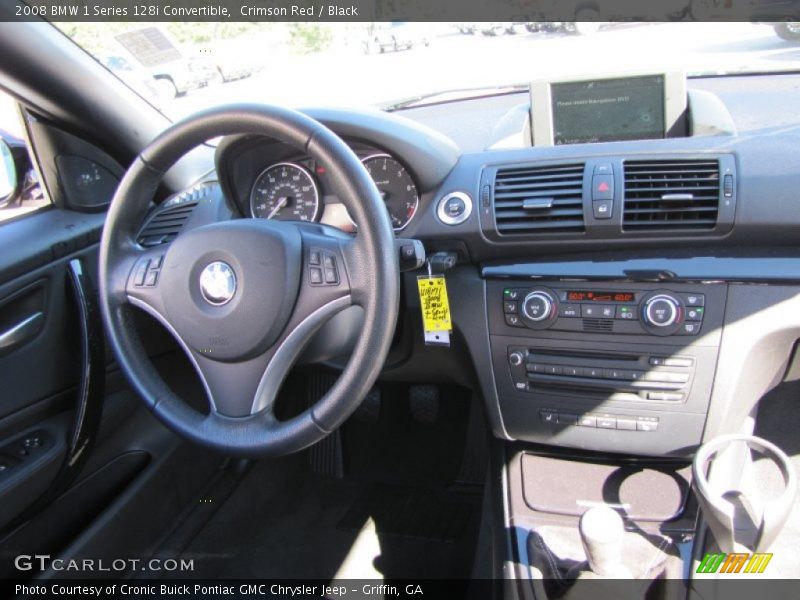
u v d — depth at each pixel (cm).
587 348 158
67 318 173
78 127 183
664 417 156
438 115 213
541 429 168
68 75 173
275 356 121
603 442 164
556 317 159
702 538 150
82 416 164
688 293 149
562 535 157
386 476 233
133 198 130
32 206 182
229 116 118
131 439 190
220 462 218
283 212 176
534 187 158
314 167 170
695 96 166
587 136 171
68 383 175
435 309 160
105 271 130
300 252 119
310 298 119
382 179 170
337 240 121
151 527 191
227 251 119
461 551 202
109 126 187
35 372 164
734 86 194
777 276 144
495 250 163
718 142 152
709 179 147
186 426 125
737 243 148
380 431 235
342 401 115
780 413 203
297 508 223
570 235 156
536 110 172
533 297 159
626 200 151
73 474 166
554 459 174
